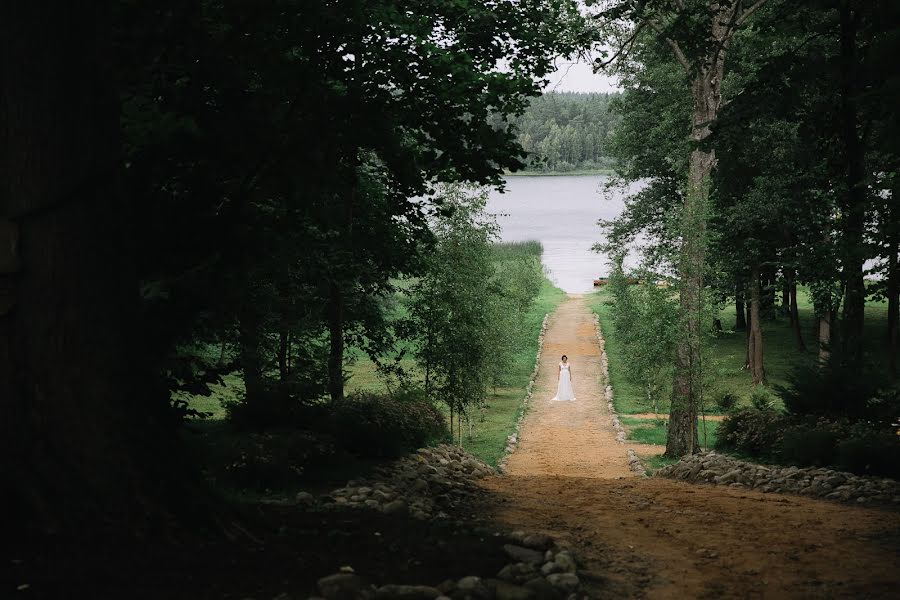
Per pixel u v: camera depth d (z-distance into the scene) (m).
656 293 21.17
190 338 10.70
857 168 15.95
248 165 8.89
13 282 5.02
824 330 31.80
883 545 7.17
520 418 28.39
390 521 7.09
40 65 5.00
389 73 9.34
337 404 14.55
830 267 16.98
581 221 133.50
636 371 28.73
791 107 15.12
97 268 5.20
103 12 5.38
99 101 5.26
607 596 5.45
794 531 7.89
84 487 5.00
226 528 5.56
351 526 6.68
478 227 19.86
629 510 9.52
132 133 6.93
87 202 5.17
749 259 32.06
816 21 17.42
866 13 14.35
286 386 14.09
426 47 9.28
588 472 19.52
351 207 14.67
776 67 14.84
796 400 15.52
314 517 7.01
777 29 16.16
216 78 8.27
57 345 5.04
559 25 12.88
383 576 5.11
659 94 32.28
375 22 9.17
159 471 5.31
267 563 5.05
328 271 14.34
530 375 37.47
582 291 67.56
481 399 22.98
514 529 7.98
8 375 4.99
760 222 29.20
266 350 18.17
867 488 10.43
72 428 5.03
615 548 7.13
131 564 4.64
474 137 9.98
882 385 14.95
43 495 4.89
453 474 13.37
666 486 12.52
